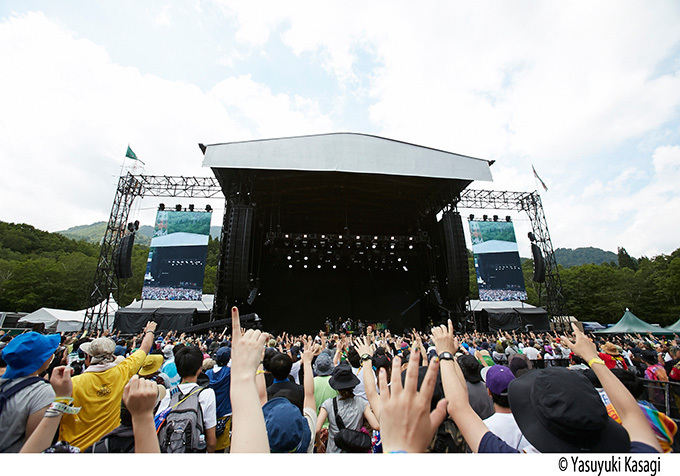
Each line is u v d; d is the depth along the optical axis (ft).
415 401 3.27
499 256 70.03
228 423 11.55
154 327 10.79
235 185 65.67
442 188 70.33
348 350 14.85
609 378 4.99
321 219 87.66
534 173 76.84
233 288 56.08
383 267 88.74
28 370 6.86
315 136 61.00
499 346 23.49
